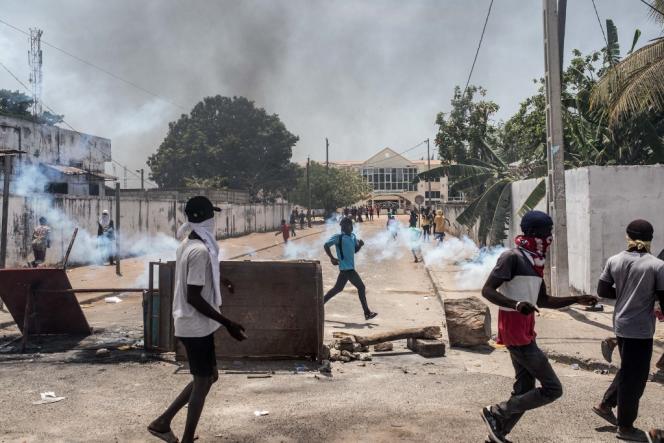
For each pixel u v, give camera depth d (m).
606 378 6.77
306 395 5.97
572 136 19.45
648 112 16.41
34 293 8.27
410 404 5.66
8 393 6.02
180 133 78.25
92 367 7.10
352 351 7.94
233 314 7.42
